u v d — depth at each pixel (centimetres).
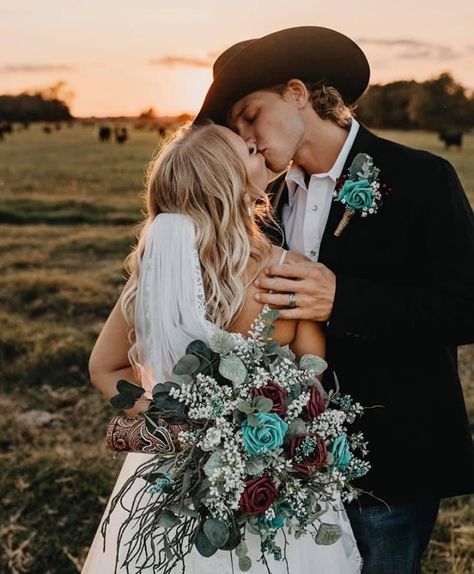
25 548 341
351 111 247
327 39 224
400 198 221
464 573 317
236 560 198
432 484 226
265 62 219
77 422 454
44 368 511
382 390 225
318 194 236
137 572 190
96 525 355
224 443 179
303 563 207
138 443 192
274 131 227
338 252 227
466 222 221
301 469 183
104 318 604
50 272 710
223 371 180
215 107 226
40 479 385
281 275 203
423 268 221
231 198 196
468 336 219
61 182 1151
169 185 199
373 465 226
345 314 207
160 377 204
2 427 444
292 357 194
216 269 196
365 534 230
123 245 823
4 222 927
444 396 230
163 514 183
